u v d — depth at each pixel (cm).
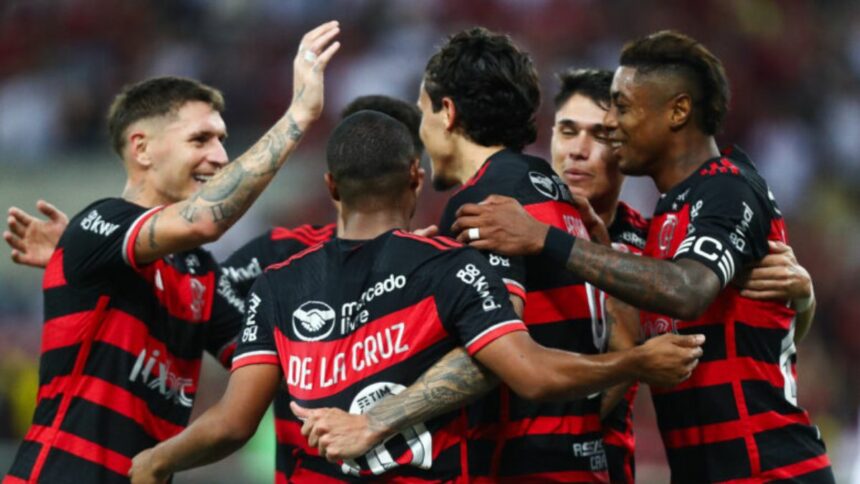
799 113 5553
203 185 1546
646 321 1622
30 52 5819
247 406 1412
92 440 1585
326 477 1398
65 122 5478
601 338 1573
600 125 1820
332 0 5706
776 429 1531
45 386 1623
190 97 1716
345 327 1372
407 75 5331
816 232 5144
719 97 1600
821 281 4969
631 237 1906
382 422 1323
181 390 1700
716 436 1538
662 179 1620
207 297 1744
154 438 1645
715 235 1465
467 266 1358
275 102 5425
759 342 1541
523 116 1562
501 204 1448
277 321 1416
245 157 1533
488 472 1510
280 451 1708
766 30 5741
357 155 1413
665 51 1592
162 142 1697
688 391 1555
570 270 1433
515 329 1333
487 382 1359
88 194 5138
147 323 1636
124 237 1568
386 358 1350
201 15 5853
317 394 1368
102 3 5909
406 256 1376
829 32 5906
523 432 1525
